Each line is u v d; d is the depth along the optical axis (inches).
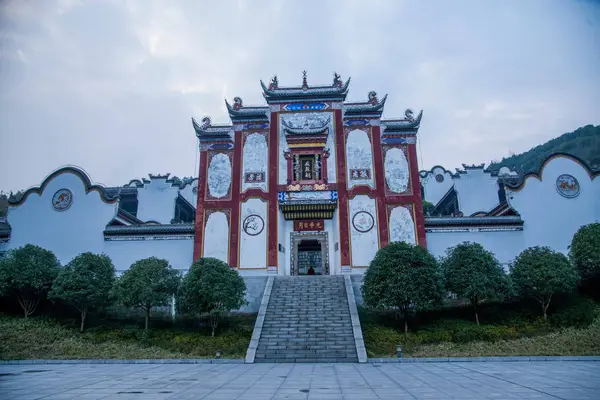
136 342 740.7
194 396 356.5
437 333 723.4
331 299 855.7
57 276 804.6
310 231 1119.0
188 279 768.3
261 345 698.8
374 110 1138.7
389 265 756.0
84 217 1109.7
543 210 1088.8
